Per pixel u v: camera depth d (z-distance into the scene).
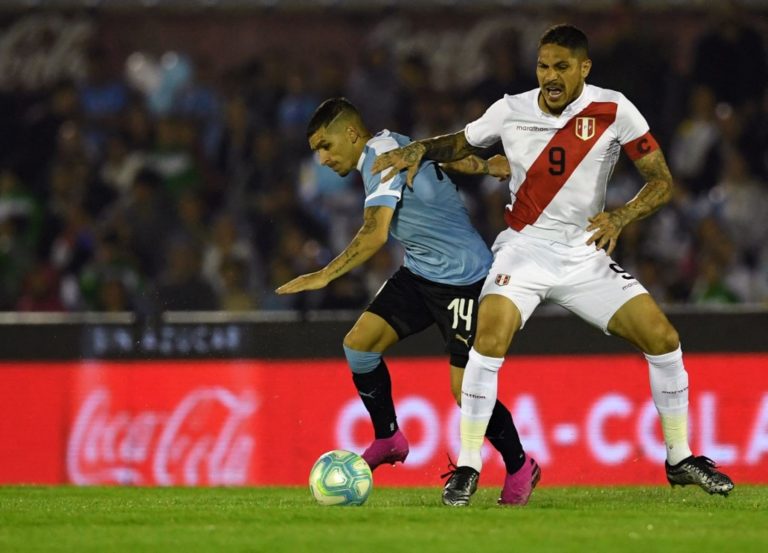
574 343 27.95
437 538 16.14
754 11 45.16
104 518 18.44
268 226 43.25
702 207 42.53
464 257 21.17
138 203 43.41
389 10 47.28
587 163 20.08
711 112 43.78
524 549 15.42
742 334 27.77
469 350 21.16
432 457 27.89
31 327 29.16
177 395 28.83
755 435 27.61
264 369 28.69
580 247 20.44
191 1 47.59
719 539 16.12
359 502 19.91
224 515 18.58
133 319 29.06
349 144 20.98
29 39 47.75
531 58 46.41
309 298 40.00
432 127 44.81
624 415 27.75
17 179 46.16
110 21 48.09
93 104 47.47
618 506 20.33
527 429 27.89
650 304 20.30
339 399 28.45
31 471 28.92
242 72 46.47
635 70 44.12
